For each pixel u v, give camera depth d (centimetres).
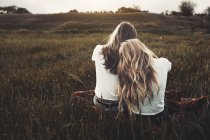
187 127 373
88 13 6406
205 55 905
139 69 362
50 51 1241
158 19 5753
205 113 394
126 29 387
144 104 382
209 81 556
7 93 543
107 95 399
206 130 371
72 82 608
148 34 2742
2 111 447
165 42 1709
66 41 1816
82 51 1159
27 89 570
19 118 427
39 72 724
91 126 387
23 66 872
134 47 365
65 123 401
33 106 462
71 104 453
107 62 384
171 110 423
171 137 358
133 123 379
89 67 731
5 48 1391
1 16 6359
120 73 370
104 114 397
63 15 6212
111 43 388
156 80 367
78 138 365
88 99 472
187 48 1069
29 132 373
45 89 568
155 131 379
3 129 401
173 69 667
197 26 4547
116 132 377
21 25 5228
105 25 4459
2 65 892
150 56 368
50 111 438
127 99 371
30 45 1536
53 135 377
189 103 423
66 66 776
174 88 541
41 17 6059
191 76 590
